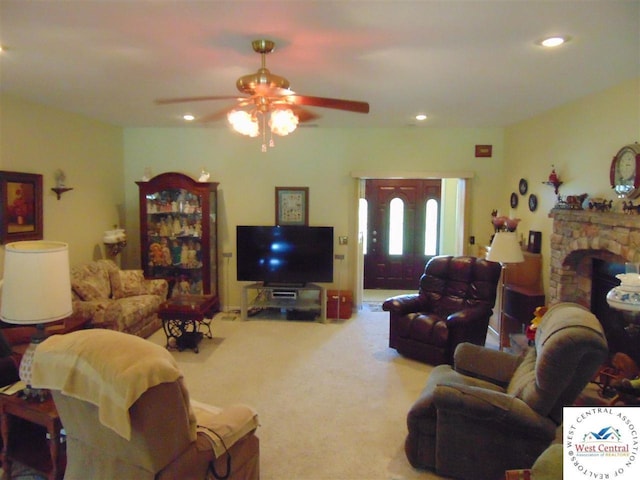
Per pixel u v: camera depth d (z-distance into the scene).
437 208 7.92
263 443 2.94
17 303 2.37
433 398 2.53
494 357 3.09
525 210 5.40
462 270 4.73
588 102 4.07
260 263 6.00
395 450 2.87
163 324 4.81
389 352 4.71
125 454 1.88
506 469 2.40
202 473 2.00
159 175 5.79
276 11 2.24
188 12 2.25
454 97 4.15
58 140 4.94
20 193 4.36
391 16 2.29
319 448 2.88
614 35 2.54
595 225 3.78
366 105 2.80
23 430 2.66
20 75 3.49
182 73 3.41
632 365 3.17
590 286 4.15
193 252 6.05
